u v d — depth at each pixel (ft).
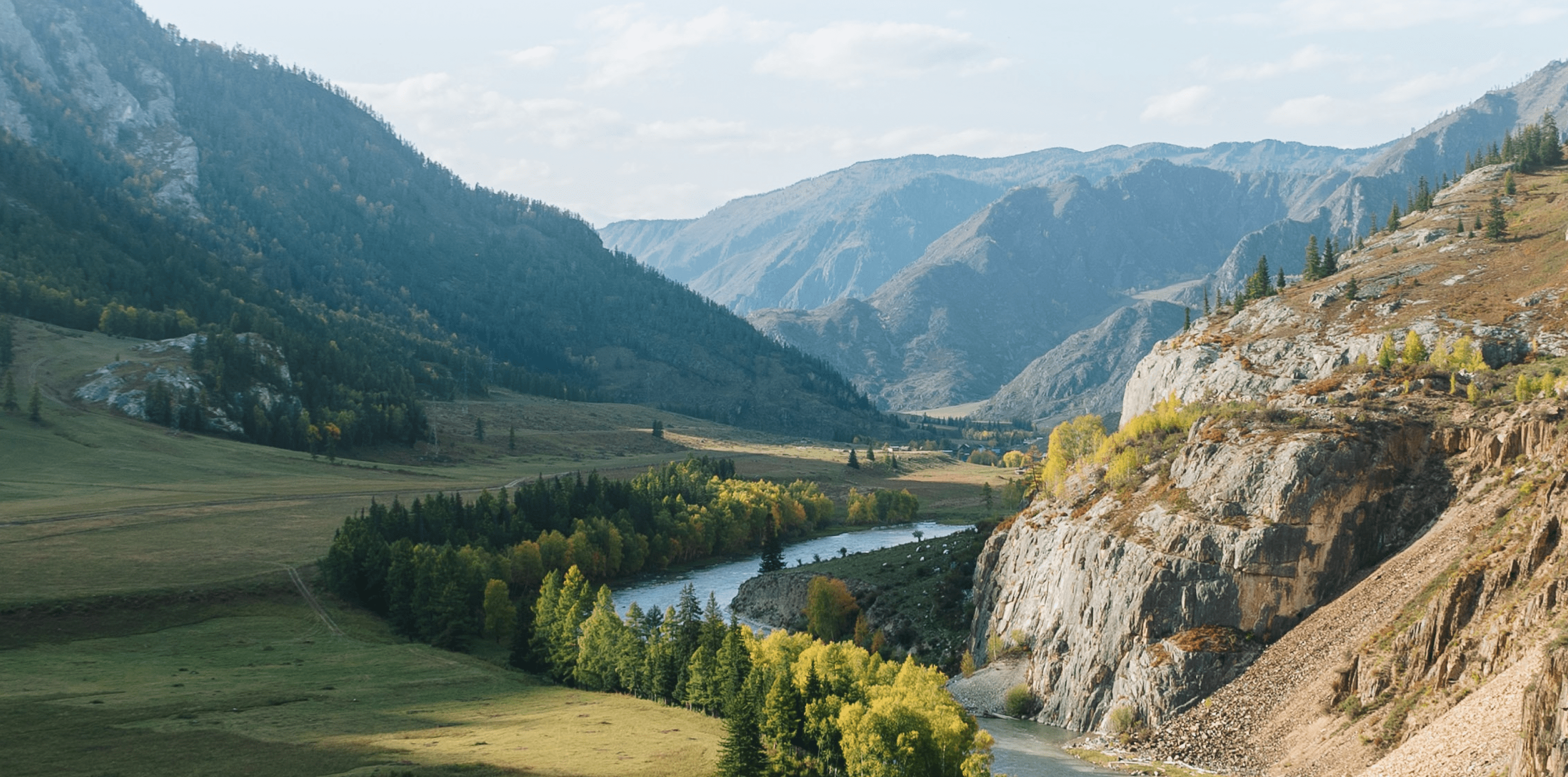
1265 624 412.77
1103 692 431.84
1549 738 201.98
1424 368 496.23
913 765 313.53
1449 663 302.66
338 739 335.26
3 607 490.90
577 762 314.55
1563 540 296.10
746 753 308.40
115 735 330.13
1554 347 487.61
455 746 330.13
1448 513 405.18
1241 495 437.58
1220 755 361.30
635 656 442.91
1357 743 312.71
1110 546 460.14
